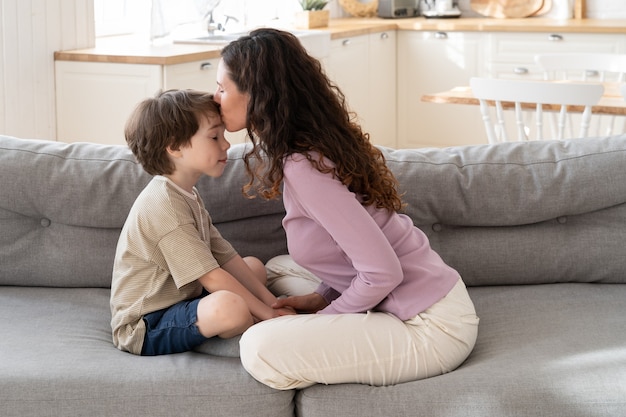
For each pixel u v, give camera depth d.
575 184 2.32
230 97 1.93
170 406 1.80
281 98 1.87
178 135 1.98
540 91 3.38
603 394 1.73
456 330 1.92
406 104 6.12
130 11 5.02
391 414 1.75
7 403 1.81
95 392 1.81
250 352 1.81
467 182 2.36
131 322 2.02
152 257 2.00
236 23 5.61
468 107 5.91
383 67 5.94
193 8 4.70
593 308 2.18
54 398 1.81
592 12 5.98
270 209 2.39
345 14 6.46
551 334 2.03
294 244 2.00
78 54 4.08
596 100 3.30
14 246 2.40
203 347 2.02
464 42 5.77
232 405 1.80
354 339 1.83
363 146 2.00
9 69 3.94
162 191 2.02
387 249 1.87
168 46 4.44
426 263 2.00
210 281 2.01
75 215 2.36
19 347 1.99
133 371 1.86
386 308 1.96
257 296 2.19
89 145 2.47
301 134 1.88
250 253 2.42
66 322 2.15
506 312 2.19
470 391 1.75
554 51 5.48
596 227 2.36
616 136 2.43
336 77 5.39
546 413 1.71
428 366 1.86
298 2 6.01
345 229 1.86
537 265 2.35
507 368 1.84
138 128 2.01
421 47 5.95
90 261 2.38
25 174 2.36
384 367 1.83
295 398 1.85
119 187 2.35
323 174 1.87
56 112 4.21
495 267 2.36
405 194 2.36
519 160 2.40
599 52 5.36
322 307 2.12
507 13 6.17
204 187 2.36
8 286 2.42
